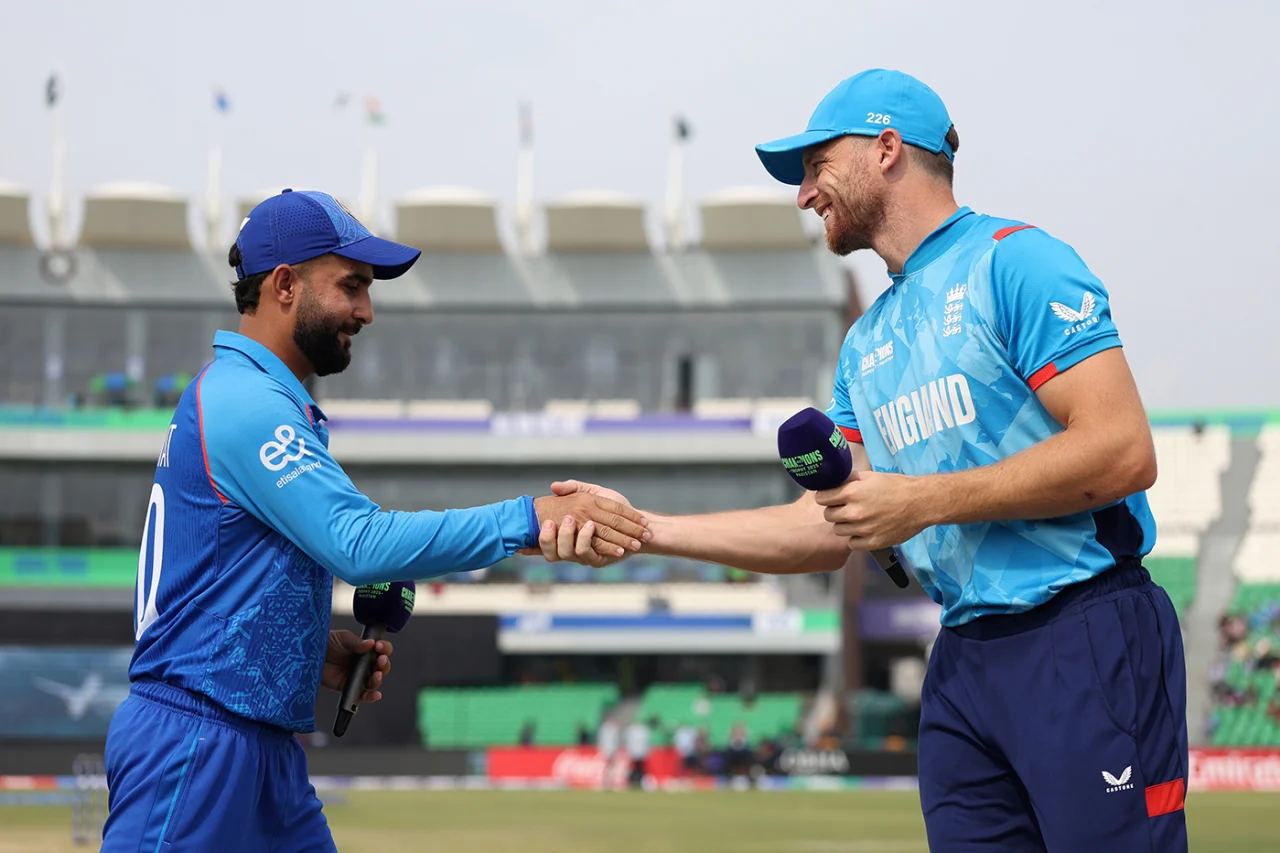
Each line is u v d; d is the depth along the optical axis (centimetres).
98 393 3450
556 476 3381
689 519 378
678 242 3494
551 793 2447
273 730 329
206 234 3534
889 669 4006
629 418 3350
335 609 2977
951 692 335
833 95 347
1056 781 310
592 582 3200
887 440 351
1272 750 2627
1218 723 2975
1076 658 312
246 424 321
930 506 307
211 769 316
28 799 2178
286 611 327
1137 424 299
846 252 354
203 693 319
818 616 3111
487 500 3397
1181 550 3278
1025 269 310
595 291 3444
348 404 3453
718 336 3441
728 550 374
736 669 3247
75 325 3488
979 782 332
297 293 337
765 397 3403
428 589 3194
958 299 323
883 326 347
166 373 3503
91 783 1711
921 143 338
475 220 3444
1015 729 318
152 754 316
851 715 3144
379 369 3472
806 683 3225
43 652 2933
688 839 1445
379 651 382
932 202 338
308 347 341
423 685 2938
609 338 3469
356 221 346
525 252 3484
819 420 307
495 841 1430
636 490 3366
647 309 3444
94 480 3362
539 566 3231
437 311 3469
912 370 335
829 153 344
